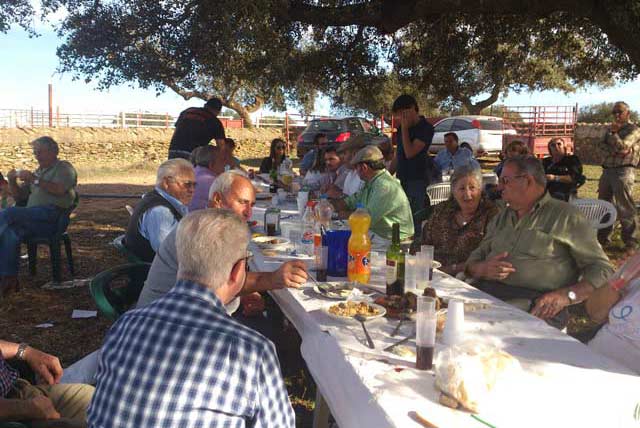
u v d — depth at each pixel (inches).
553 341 75.2
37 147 211.2
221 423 53.0
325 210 150.6
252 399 54.0
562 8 226.2
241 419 54.0
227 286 60.6
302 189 209.6
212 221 59.4
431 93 362.6
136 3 256.1
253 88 347.3
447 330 72.4
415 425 53.2
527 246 111.1
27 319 181.9
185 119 297.6
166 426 52.2
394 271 94.5
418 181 226.4
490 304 91.9
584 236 107.1
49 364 91.9
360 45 314.3
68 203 217.3
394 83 354.9
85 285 217.6
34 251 229.9
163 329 55.1
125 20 251.8
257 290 96.8
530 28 298.8
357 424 59.0
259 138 933.2
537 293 111.1
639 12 210.7
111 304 110.8
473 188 132.9
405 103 218.2
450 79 335.6
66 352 157.8
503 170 111.7
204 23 240.4
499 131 762.2
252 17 220.1
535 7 227.3
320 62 309.4
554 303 99.4
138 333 55.6
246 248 61.0
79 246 291.0
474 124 752.3
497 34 306.0
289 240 145.3
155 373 53.4
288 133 943.0
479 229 134.0
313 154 347.9
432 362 66.6
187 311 56.3
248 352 54.4
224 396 52.9
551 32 305.6
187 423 52.3
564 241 108.0
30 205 215.8
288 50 278.5
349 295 93.6
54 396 85.3
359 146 224.5
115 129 802.8
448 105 402.6
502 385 57.5
